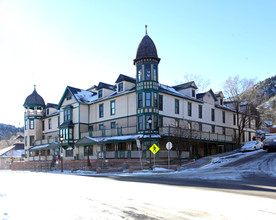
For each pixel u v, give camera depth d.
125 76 37.47
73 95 42.66
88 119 42.44
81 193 11.05
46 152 48.34
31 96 54.16
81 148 40.62
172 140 30.58
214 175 19.09
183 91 40.47
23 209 7.97
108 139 34.72
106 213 7.42
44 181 17.05
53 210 7.81
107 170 27.44
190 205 8.41
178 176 19.39
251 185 13.63
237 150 41.56
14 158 66.06
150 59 33.41
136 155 32.19
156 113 32.81
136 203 8.80
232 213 7.30
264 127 77.38
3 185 14.57
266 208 7.89
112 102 38.41
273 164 23.67
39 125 53.97
